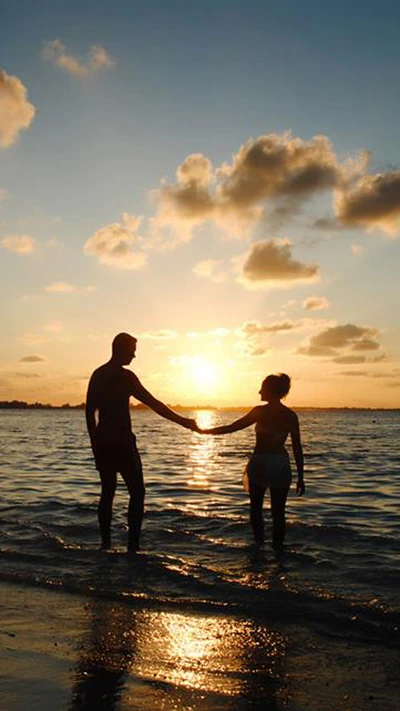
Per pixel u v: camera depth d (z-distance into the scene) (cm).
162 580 474
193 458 1872
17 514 773
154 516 762
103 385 584
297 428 613
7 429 4697
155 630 368
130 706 270
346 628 371
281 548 588
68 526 686
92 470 1425
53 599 430
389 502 941
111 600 428
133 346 603
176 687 291
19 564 524
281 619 387
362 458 1909
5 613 400
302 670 312
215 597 431
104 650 336
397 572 499
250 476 614
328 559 544
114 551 564
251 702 276
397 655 332
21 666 313
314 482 1226
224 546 594
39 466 1534
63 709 266
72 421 7875
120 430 574
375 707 273
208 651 336
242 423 618
